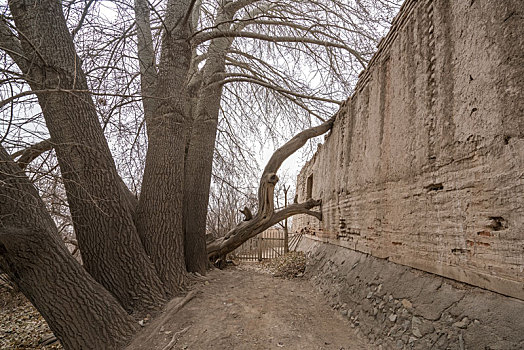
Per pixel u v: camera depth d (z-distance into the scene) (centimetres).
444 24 301
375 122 477
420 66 344
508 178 213
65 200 447
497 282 221
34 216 351
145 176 556
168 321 425
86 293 375
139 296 455
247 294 572
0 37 398
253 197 991
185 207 709
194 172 730
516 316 201
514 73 212
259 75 791
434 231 304
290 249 1388
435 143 307
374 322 373
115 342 374
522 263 200
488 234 231
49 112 414
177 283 518
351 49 758
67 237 885
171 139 564
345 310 467
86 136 433
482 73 242
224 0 742
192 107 791
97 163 441
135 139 550
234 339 379
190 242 694
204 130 754
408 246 356
